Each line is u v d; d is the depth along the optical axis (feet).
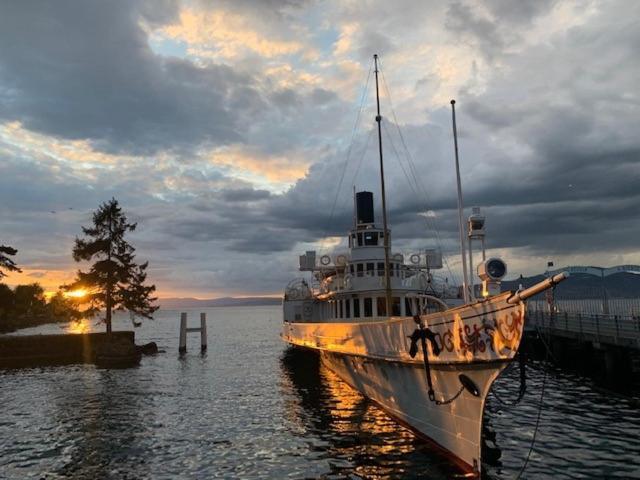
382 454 46.70
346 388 85.76
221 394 86.94
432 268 104.63
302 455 48.47
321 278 114.42
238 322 565.94
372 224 94.63
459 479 39.73
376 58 68.80
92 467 47.03
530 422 59.52
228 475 43.73
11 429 63.05
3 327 289.33
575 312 132.67
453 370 41.45
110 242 172.45
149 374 118.73
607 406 67.92
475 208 52.54
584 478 40.34
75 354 168.35
